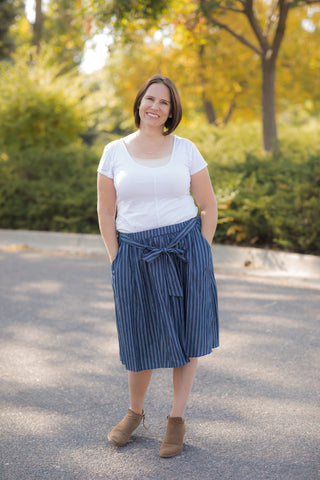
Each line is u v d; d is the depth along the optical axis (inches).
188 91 714.2
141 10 347.6
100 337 177.9
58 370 151.4
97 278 253.9
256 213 290.5
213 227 111.9
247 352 160.2
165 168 104.7
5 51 885.8
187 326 106.3
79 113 506.9
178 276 106.0
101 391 137.9
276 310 198.7
